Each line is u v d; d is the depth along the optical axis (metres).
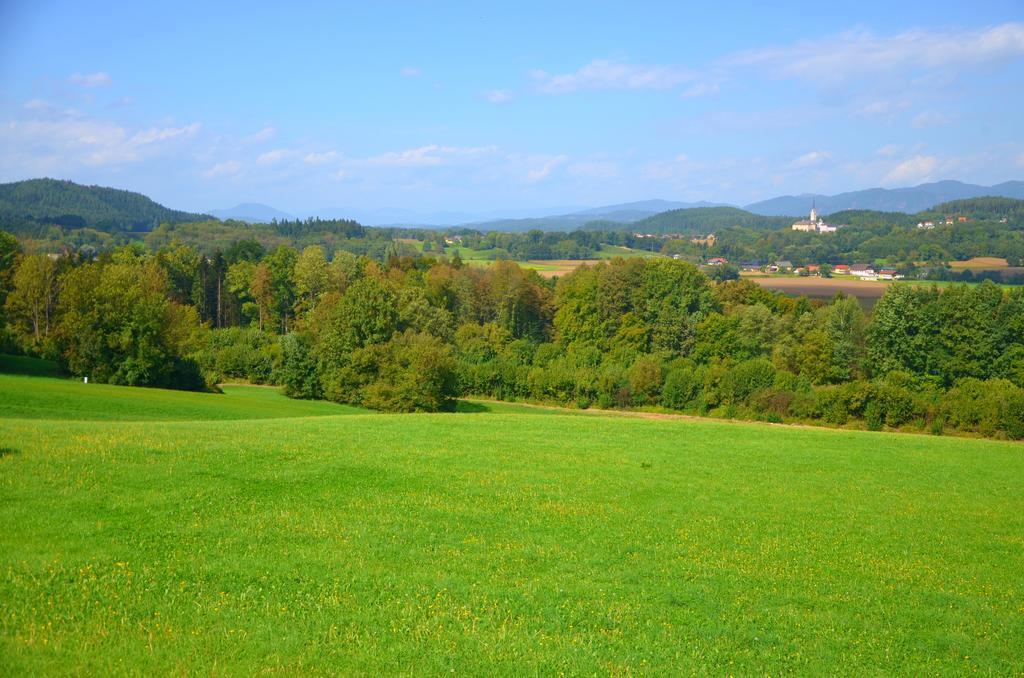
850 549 24.94
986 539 27.17
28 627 15.06
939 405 75.81
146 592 17.17
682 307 116.44
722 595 19.92
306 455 32.00
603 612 18.09
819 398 81.38
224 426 39.62
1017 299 93.88
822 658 16.67
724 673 15.63
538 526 24.80
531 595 18.81
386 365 84.38
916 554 24.94
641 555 22.67
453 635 16.27
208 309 147.00
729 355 111.25
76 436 31.22
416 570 19.95
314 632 15.98
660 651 16.33
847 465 39.72
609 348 119.12
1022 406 70.81
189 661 14.39
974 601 20.72
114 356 79.62
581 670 15.23
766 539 25.39
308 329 100.50
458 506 26.36
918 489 35.16
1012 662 17.02
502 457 35.44
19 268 104.00
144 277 97.19
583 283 126.00
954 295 96.75
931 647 17.61
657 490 31.30
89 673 13.62
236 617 16.39
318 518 23.64
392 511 25.11
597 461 36.25
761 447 43.59
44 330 99.25
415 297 114.00
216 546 20.33
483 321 136.25
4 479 24.11
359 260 156.88
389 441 37.34
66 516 21.44
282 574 18.84
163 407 57.59
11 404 49.06
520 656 15.59
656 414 91.62
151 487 25.03
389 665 14.84
